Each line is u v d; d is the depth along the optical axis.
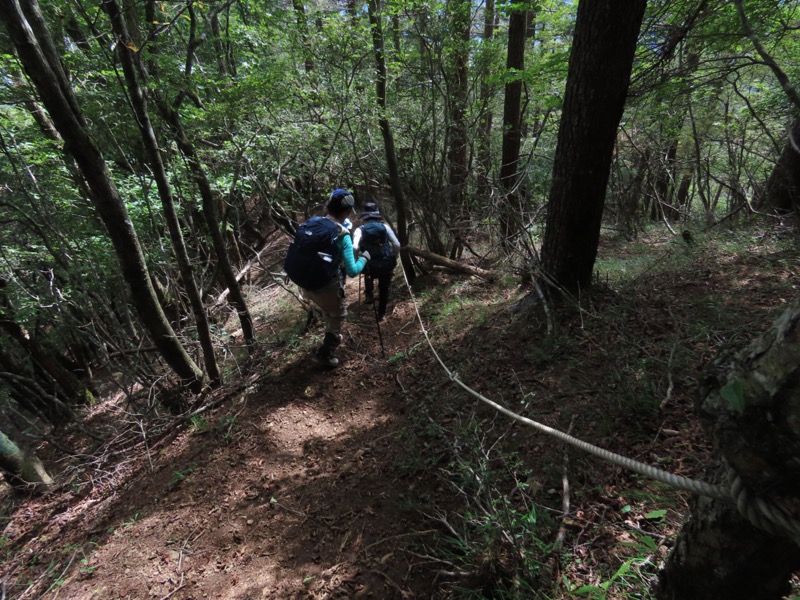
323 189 7.61
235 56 6.18
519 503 2.44
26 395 7.21
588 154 3.71
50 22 4.58
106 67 4.60
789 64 5.75
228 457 3.63
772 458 0.77
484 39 6.35
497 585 2.03
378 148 7.05
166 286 5.96
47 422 7.41
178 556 2.82
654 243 6.55
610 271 5.37
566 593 1.92
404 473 3.04
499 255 6.07
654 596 1.63
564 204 3.98
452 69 5.94
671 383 2.84
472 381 3.77
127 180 5.35
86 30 5.32
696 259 5.11
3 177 4.90
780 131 6.94
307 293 4.24
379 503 2.87
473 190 6.82
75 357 8.01
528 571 1.96
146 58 4.02
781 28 4.31
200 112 5.07
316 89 5.58
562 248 4.17
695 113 7.65
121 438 4.65
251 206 9.79
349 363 4.74
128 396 4.87
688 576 1.27
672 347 3.16
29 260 5.57
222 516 3.07
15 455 4.31
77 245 4.85
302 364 4.82
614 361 3.21
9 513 4.19
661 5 4.00
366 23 5.51
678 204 9.42
